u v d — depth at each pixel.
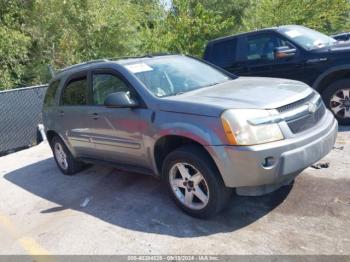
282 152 3.42
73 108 5.34
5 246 4.11
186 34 15.12
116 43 14.92
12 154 8.23
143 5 17.78
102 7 14.19
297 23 16.44
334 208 3.80
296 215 3.77
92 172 6.03
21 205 5.22
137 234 3.86
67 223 4.36
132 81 4.38
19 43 12.14
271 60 7.00
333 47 6.41
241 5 20.91
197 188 3.87
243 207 4.05
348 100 6.25
